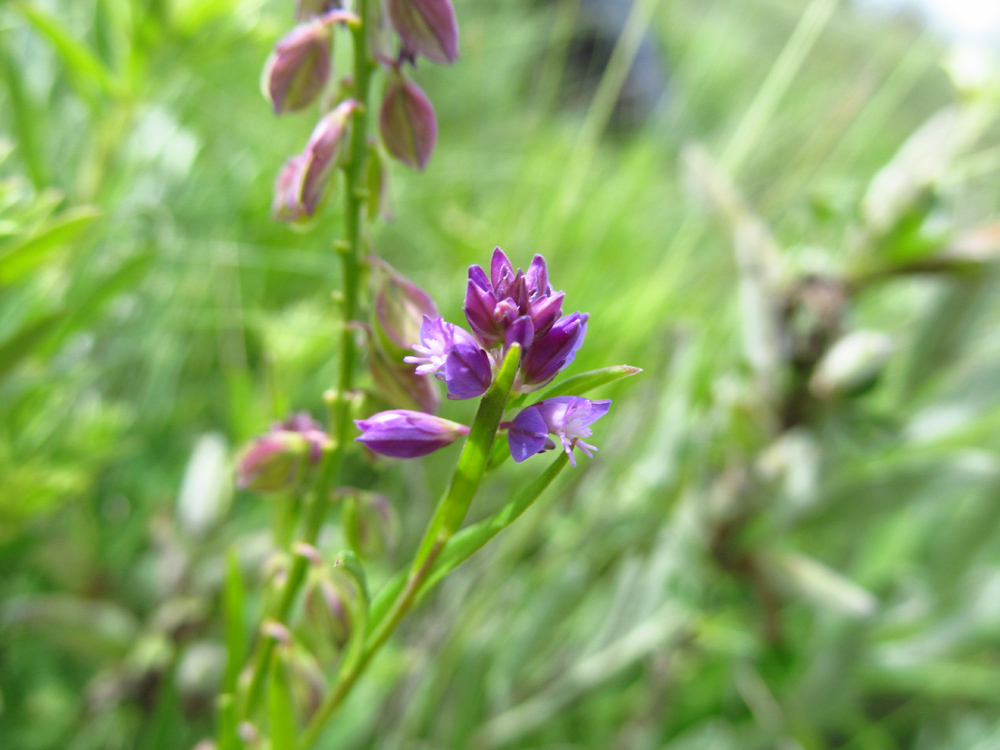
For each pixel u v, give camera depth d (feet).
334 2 0.20
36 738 0.37
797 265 0.40
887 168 0.41
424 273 0.57
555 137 0.68
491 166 0.68
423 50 0.18
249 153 0.58
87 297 0.33
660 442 0.44
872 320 0.60
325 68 0.20
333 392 0.20
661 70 0.96
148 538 0.43
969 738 0.52
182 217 0.50
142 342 0.46
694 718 0.51
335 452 0.21
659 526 0.42
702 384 0.47
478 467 0.15
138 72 0.36
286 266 0.52
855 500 0.39
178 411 0.47
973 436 0.43
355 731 0.38
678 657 0.44
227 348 0.49
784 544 0.51
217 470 0.38
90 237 0.38
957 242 0.38
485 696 0.43
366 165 0.20
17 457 0.34
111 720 0.37
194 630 0.36
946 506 0.58
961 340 0.40
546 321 0.16
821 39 0.73
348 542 0.22
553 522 0.43
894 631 0.47
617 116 0.87
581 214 0.54
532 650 0.43
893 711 0.55
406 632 0.43
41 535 0.35
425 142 0.19
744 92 0.79
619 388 0.45
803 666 0.47
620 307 0.47
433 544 0.17
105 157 0.37
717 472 0.42
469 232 0.52
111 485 0.45
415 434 0.16
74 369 0.39
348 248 0.19
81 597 0.38
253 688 0.22
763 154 0.65
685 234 0.51
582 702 0.43
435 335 0.16
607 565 0.42
